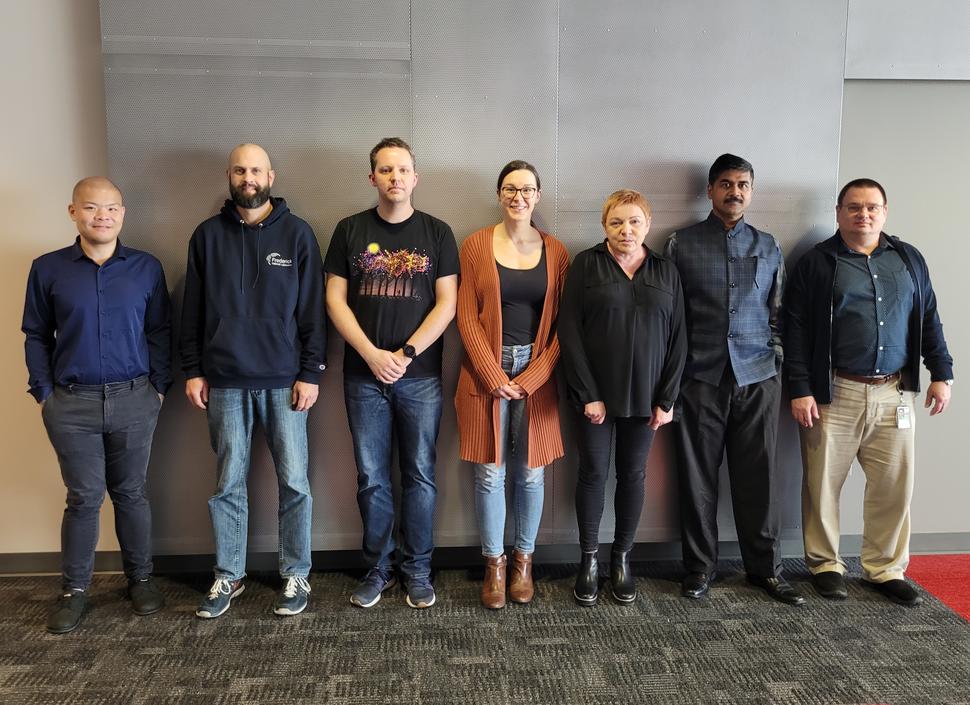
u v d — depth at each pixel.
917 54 2.72
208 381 2.35
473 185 2.61
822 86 2.67
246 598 2.47
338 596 2.50
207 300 2.31
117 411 2.30
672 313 2.35
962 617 2.38
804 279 2.56
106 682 1.98
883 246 2.50
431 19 2.54
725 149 2.67
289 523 2.43
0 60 2.50
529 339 2.39
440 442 2.69
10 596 2.51
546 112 2.60
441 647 2.17
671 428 2.73
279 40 2.51
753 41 2.64
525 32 2.57
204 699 1.91
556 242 2.50
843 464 2.58
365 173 2.58
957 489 2.96
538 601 2.47
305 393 2.36
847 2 2.65
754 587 2.60
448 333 2.64
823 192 2.72
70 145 2.56
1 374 2.62
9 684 1.96
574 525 2.76
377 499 2.45
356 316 2.37
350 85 2.54
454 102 2.58
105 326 2.26
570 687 1.97
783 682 2.00
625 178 2.65
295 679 2.00
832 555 2.60
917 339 2.47
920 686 1.98
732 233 2.50
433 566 2.77
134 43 2.46
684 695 1.94
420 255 2.36
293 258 2.35
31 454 2.66
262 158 2.31
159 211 2.53
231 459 2.37
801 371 2.55
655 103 2.63
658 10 2.60
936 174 2.83
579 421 2.45
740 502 2.58
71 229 2.59
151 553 2.53
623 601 2.45
